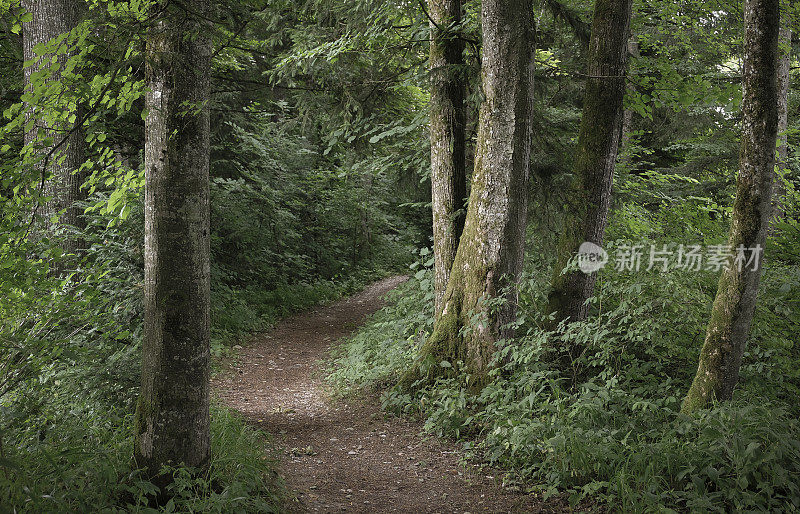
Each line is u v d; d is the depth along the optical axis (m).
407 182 9.98
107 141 8.96
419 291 9.82
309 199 18.05
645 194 10.95
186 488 3.90
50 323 4.45
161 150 3.83
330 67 9.04
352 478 5.32
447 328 7.22
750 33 4.71
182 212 3.88
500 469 5.34
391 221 23.58
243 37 11.80
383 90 9.38
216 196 13.30
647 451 4.59
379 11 8.08
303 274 17.25
